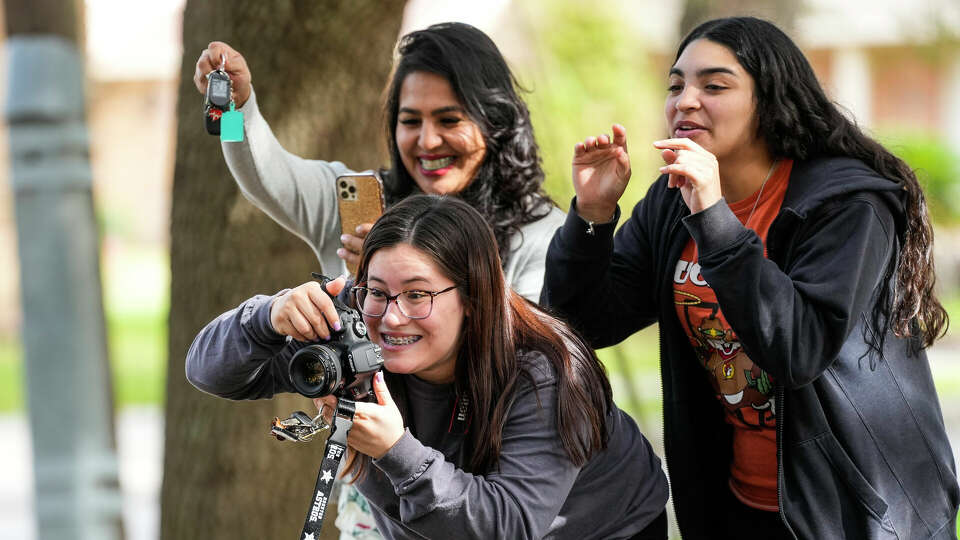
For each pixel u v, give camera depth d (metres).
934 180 35.56
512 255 6.98
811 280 5.51
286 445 8.41
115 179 48.69
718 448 6.48
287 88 8.28
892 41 31.61
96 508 10.22
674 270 6.34
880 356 5.86
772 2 19.92
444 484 5.09
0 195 39.94
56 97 9.82
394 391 5.70
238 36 8.24
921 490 5.90
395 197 7.42
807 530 5.75
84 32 10.23
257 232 8.32
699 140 5.96
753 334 5.34
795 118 5.87
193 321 8.47
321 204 7.16
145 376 33.81
